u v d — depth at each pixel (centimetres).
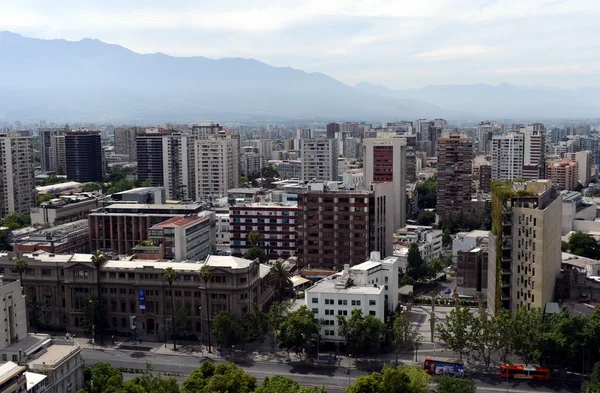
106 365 17562
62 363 17238
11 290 18338
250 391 16288
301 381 19338
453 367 19462
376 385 16362
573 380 19312
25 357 17325
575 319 19550
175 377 19750
